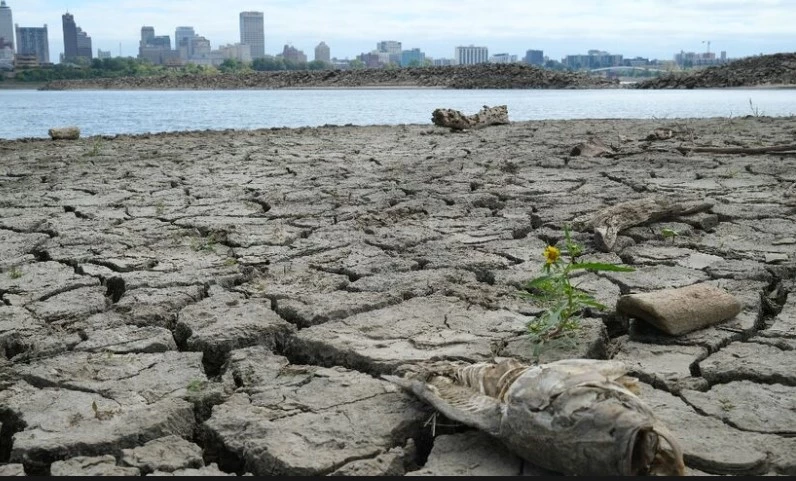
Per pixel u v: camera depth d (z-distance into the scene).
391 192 7.50
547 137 12.38
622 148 10.45
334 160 10.06
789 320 3.77
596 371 2.47
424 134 13.59
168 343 3.60
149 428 2.77
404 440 2.72
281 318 3.89
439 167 9.12
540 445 2.33
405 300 4.20
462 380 2.81
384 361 3.28
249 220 6.32
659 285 4.35
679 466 2.23
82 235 5.79
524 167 9.10
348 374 3.19
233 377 3.23
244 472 2.59
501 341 3.50
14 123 23.64
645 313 3.55
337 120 23.69
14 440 2.70
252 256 5.14
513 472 2.44
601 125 14.68
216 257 5.14
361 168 9.29
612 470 2.18
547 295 3.82
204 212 6.69
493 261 4.88
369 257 5.05
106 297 4.34
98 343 3.58
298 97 46.78
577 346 3.38
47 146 12.36
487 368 2.79
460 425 2.75
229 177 8.72
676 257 4.91
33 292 4.41
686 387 3.04
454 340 3.51
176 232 5.91
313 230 5.94
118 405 2.96
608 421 2.20
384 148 11.40
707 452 2.53
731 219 5.99
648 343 3.52
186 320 3.84
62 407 2.95
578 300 3.52
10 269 4.93
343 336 3.59
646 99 37.03
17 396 3.07
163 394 3.05
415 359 3.29
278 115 26.70
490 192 7.37
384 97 44.69
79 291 4.40
